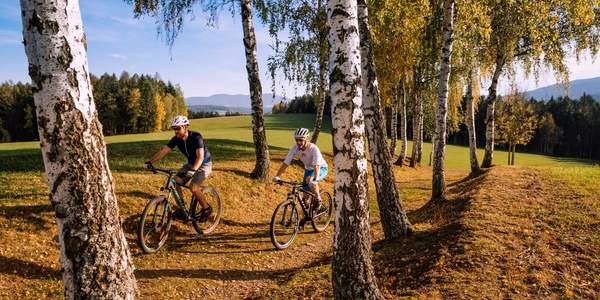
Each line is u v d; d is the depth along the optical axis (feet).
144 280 19.24
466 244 19.12
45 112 9.89
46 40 9.73
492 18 46.96
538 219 23.52
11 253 19.29
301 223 27.84
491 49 52.24
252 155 57.36
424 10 39.78
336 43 13.58
